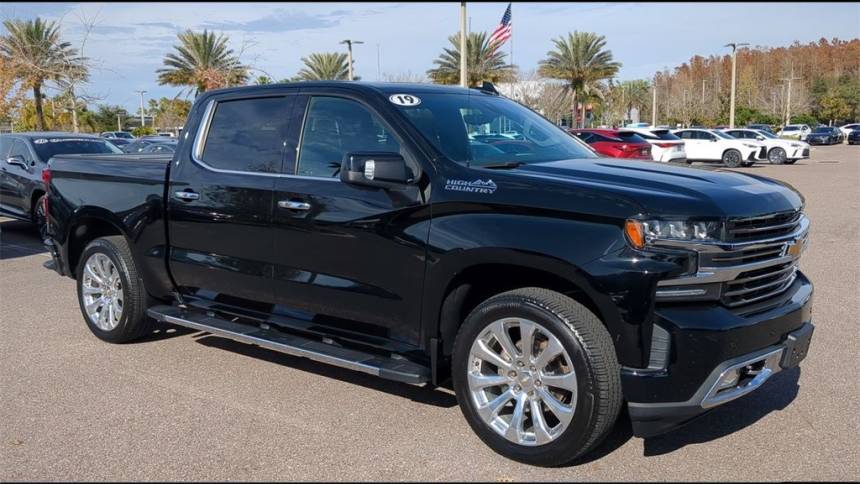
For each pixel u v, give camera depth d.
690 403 3.49
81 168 6.18
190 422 4.43
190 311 5.61
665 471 3.76
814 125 84.00
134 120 84.44
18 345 6.07
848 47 107.44
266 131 5.03
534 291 3.78
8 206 12.41
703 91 82.69
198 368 5.44
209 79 34.94
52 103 27.44
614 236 3.53
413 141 4.30
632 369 3.51
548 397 3.73
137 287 5.84
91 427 4.38
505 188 3.89
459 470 3.79
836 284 8.03
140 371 5.39
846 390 4.86
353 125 4.61
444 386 5.01
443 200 4.06
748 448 4.02
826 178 23.50
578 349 3.57
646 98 91.38
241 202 4.96
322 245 4.55
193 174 5.33
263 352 5.85
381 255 4.29
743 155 31.14
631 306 3.45
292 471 3.80
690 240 3.46
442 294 4.07
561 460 3.72
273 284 4.87
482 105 4.98
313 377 5.22
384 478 3.71
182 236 5.39
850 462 3.84
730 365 3.50
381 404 4.70
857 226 12.40
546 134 5.05
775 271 3.86
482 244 3.84
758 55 104.69
